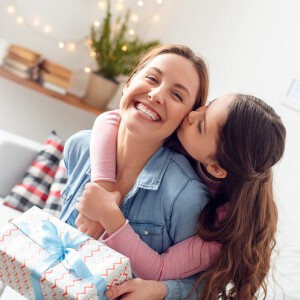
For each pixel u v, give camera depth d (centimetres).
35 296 66
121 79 224
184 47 85
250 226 79
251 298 81
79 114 235
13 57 206
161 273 76
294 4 162
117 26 225
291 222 144
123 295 68
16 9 220
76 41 228
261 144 73
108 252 69
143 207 84
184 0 209
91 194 77
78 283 62
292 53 160
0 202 162
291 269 119
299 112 153
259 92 168
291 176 149
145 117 78
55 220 76
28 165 173
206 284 78
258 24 173
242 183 77
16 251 67
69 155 101
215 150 75
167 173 83
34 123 233
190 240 79
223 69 183
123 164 87
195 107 85
